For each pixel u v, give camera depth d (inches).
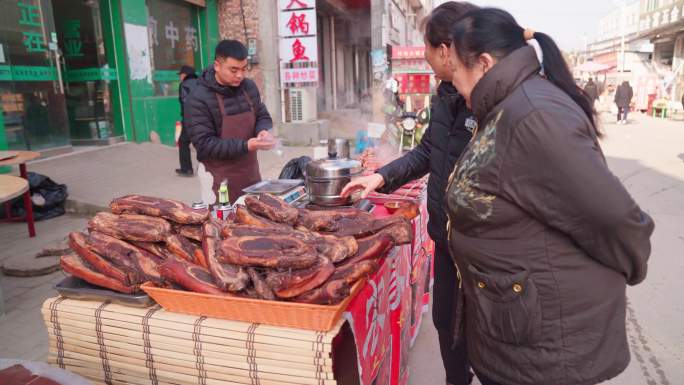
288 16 423.2
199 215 69.7
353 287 59.3
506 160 48.3
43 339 121.5
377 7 454.9
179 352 61.4
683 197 258.7
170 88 397.4
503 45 51.7
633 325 131.5
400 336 90.7
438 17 66.8
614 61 1289.4
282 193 98.8
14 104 265.0
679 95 893.8
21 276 159.3
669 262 171.6
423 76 221.0
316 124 440.8
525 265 50.6
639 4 1066.1
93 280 65.8
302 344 56.2
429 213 88.1
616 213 44.8
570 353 51.0
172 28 397.1
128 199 74.0
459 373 91.2
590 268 49.9
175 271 61.1
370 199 106.4
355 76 913.5
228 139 120.7
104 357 65.4
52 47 289.1
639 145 459.2
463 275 58.4
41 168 267.1
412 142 155.6
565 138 45.1
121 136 351.6
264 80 439.5
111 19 334.0
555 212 47.2
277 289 56.2
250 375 59.2
